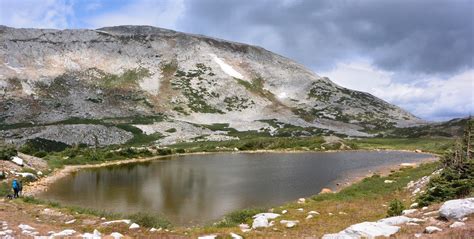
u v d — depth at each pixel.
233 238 21.53
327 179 61.94
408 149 127.56
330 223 26.31
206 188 53.59
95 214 32.97
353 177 64.00
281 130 195.25
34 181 56.12
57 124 162.62
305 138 149.25
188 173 70.12
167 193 49.69
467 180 28.41
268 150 128.75
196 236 23.52
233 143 140.38
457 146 38.47
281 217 29.19
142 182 59.28
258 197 46.88
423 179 40.62
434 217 22.03
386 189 42.59
